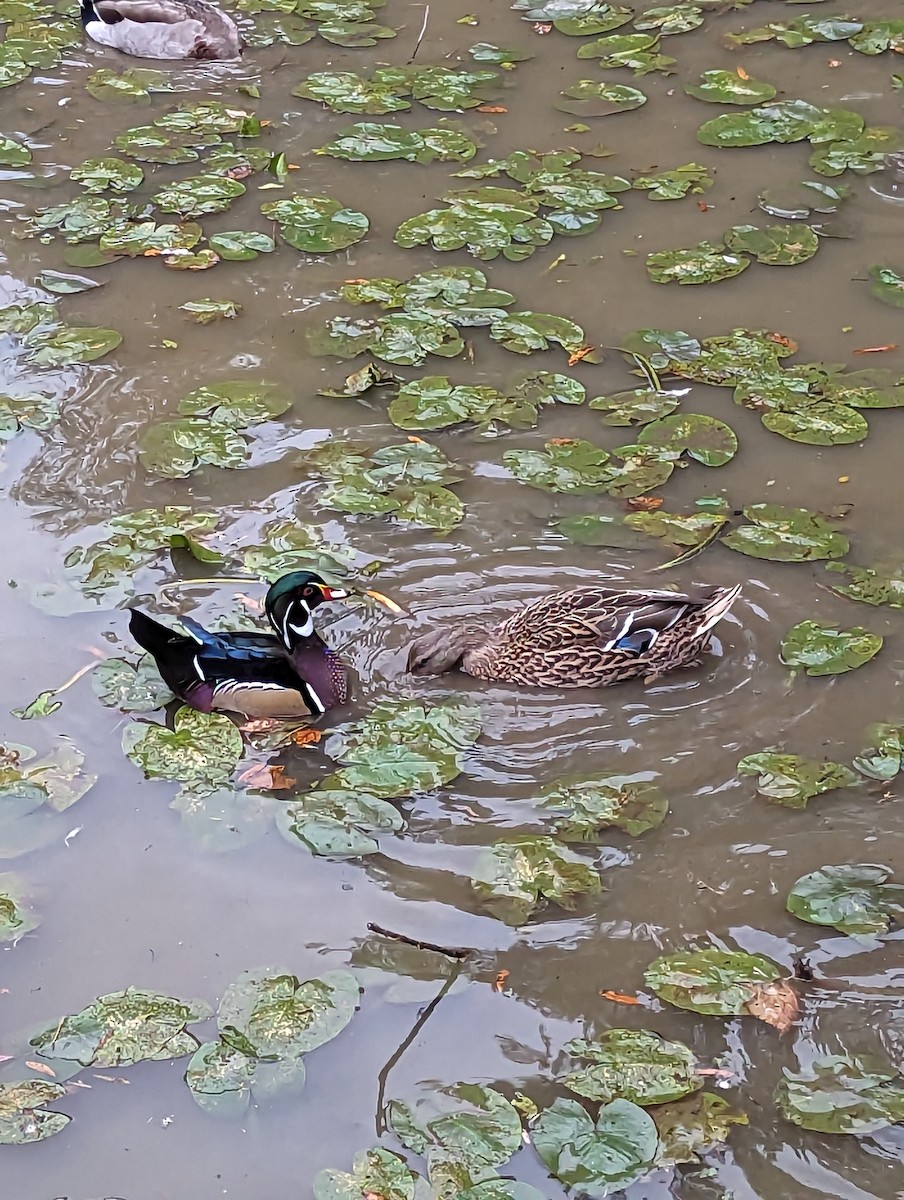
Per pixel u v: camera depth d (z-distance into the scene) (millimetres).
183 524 3430
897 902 2822
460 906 2840
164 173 4387
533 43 4902
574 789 2982
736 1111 2613
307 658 3125
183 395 3723
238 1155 2598
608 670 3135
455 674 3195
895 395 3658
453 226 4160
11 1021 2727
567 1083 2648
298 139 4508
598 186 4285
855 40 4812
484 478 3518
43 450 3607
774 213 4176
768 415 3625
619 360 3783
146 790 3002
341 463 3543
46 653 3211
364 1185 2557
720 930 2803
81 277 4055
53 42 5012
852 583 3285
